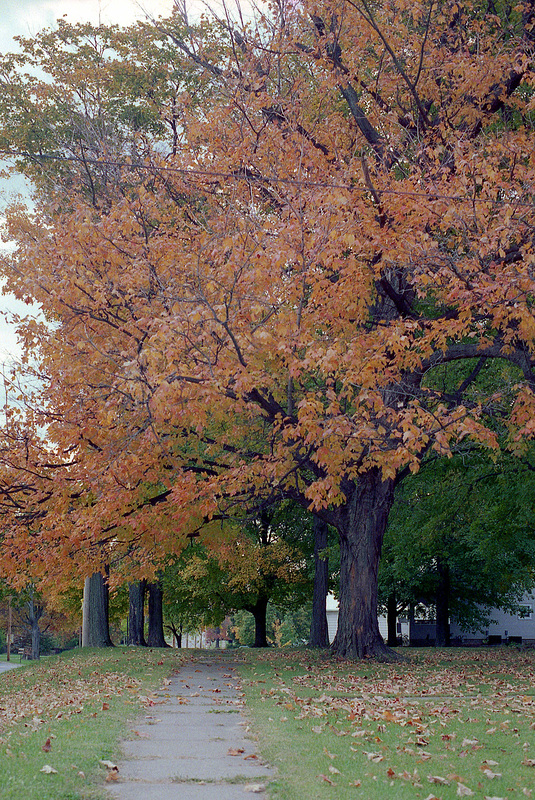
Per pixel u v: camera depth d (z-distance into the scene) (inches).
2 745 276.2
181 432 609.6
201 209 676.7
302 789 226.7
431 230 544.4
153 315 521.0
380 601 1537.9
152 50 909.2
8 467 598.9
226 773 250.1
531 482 738.2
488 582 1427.2
